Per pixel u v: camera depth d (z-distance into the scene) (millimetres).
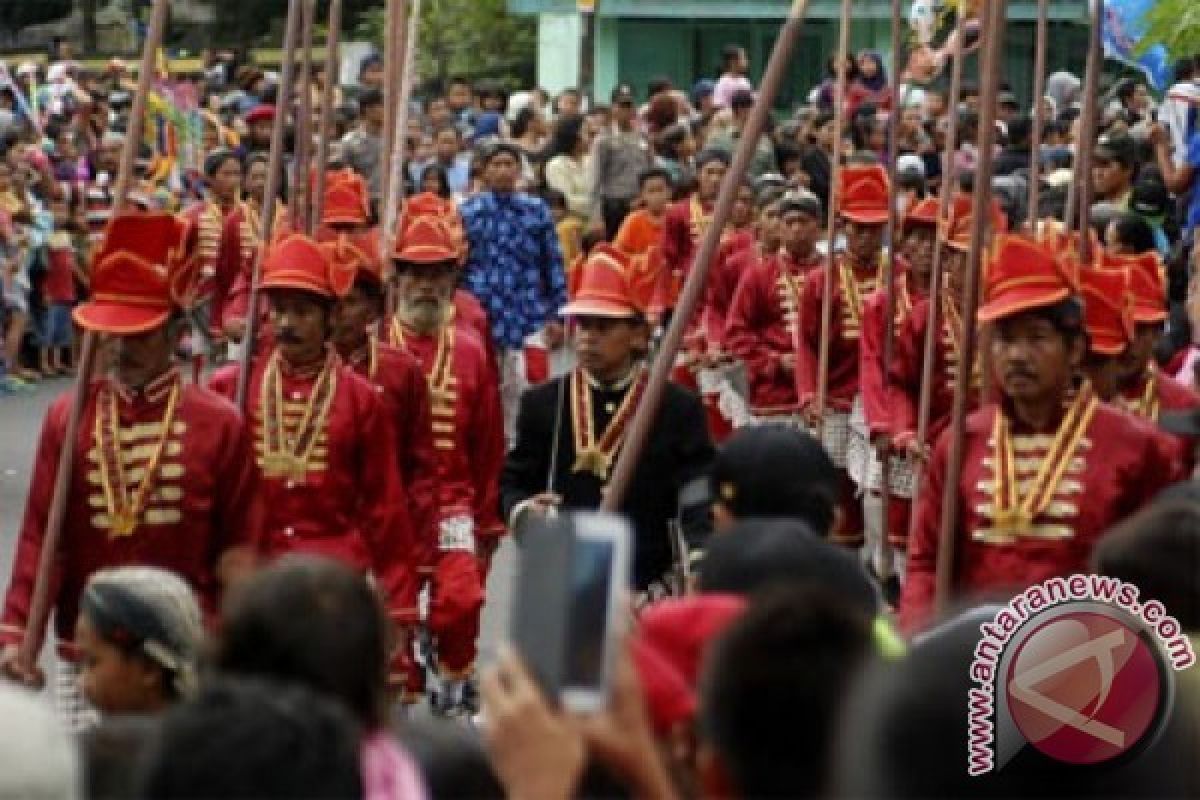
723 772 8312
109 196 48781
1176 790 7805
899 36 25891
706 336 33812
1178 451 16469
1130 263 20078
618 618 8086
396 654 19359
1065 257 16406
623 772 8242
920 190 34125
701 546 18234
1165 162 34156
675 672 10023
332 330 20047
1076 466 16328
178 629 14656
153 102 50781
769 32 70438
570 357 39719
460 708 21797
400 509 19578
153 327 17266
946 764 7402
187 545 17562
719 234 16891
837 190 28672
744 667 8180
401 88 24375
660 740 9484
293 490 19312
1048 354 16156
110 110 56062
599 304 20219
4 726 7633
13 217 45219
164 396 17609
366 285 20641
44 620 17219
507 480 20859
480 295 37000
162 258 17406
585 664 8039
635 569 19953
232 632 10000
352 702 10008
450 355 22625
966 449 16656
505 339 37219
